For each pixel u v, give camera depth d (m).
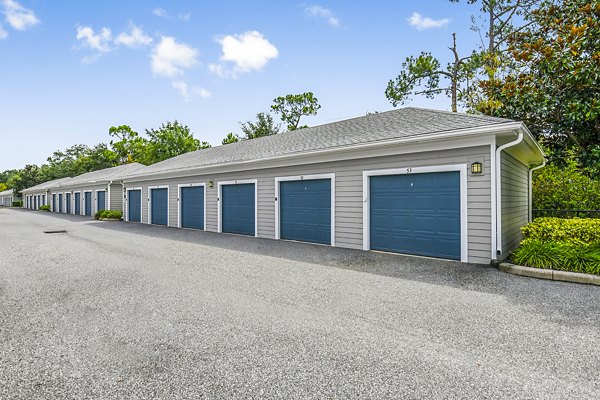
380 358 2.85
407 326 3.56
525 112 9.56
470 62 17.70
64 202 30.56
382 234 8.24
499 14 17.55
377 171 8.26
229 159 12.44
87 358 2.88
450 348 3.04
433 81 20.73
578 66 8.08
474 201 6.75
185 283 5.37
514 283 5.21
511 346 3.07
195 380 2.52
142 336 3.33
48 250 8.67
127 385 2.46
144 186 18.00
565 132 9.47
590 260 5.39
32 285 5.25
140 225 16.52
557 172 11.41
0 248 9.03
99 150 48.72
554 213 11.03
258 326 3.57
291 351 2.99
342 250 8.53
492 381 2.48
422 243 7.54
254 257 7.62
